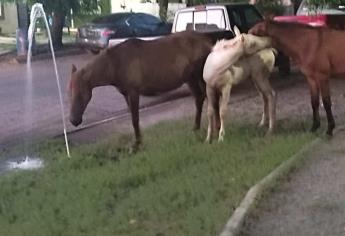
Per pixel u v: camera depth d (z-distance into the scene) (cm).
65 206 772
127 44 1060
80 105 1048
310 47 1016
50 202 799
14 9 4491
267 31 1025
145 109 1508
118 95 1739
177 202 743
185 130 1180
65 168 982
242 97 1541
